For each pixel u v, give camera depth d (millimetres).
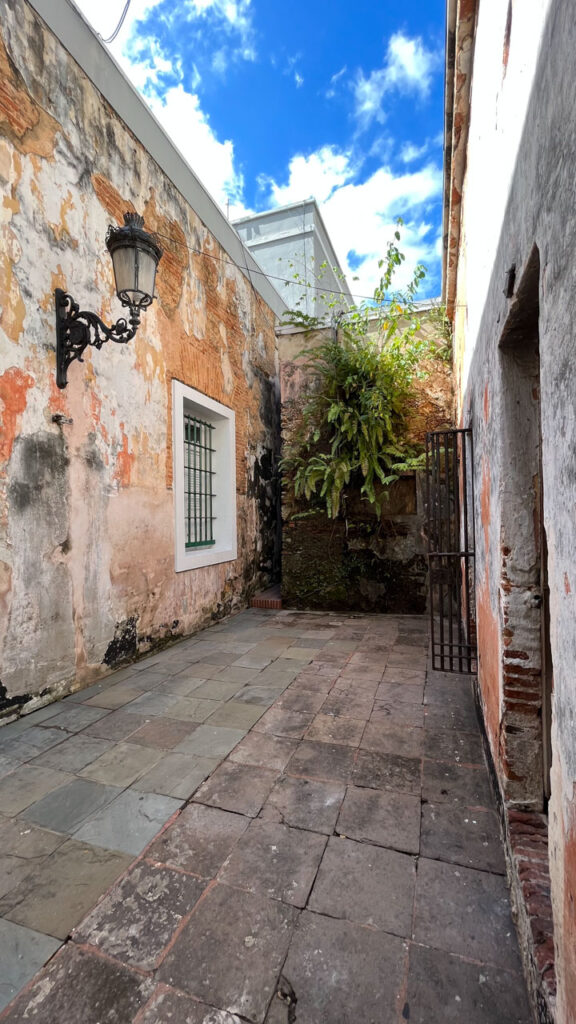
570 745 979
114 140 4195
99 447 3979
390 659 4488
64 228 3602
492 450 2270
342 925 1609
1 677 3102
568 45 957
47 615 3451
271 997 1375
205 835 2059
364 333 6641
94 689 3748
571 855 969
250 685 3830
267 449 8109
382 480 6094
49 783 2451
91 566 3885
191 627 5445
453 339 5977
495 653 2246
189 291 5469
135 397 4441
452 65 3043
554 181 1064
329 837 2043
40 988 1399
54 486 3518
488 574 2525
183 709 3363
